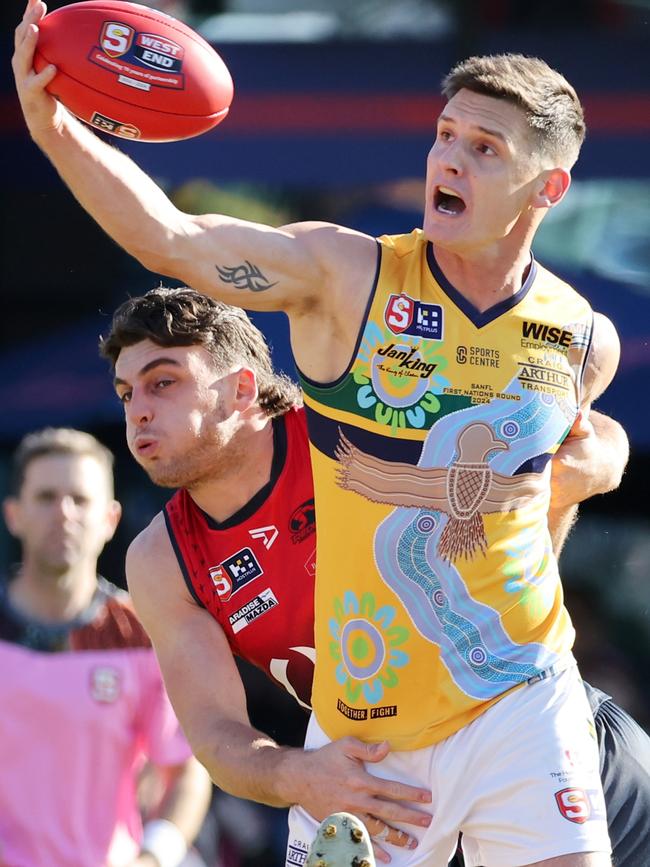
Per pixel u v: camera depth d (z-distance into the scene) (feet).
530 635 39.70
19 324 107.45
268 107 100.22
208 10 110.83
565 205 106.32
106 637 57.26
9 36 102.89
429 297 38.93
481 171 38.11
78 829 55.36
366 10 110.42
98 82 37.35
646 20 107.45
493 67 38.75
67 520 57.36
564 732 39.19
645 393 86.69
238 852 72.28
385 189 108.68
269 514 45.83
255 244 37.96
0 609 56.80
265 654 47.09
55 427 90.07
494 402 38.91
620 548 93.25
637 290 95.76
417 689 39.37
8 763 55.31
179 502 47.21
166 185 103.14
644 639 90.17
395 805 39.68
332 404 39.06
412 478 38.78
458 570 38.99
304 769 40.65
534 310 39.73
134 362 45.32
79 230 108.17
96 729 55.88
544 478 40.19
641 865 48.96
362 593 39.47
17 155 101.40
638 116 99.86
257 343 46.60
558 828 38.55
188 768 57.72
